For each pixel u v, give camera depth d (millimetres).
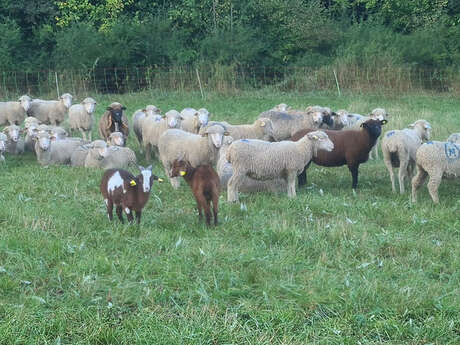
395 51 33406
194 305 7160
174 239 9227
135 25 35406
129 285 7461
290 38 38031
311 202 11539
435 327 6637
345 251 8922
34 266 7941
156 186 12859
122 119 17750
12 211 10203
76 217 10219
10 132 16812
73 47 32906
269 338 6469
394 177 14828
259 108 26625
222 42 35000
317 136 12078
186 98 29578
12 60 33281
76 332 6535
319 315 7000
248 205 11430
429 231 10094
